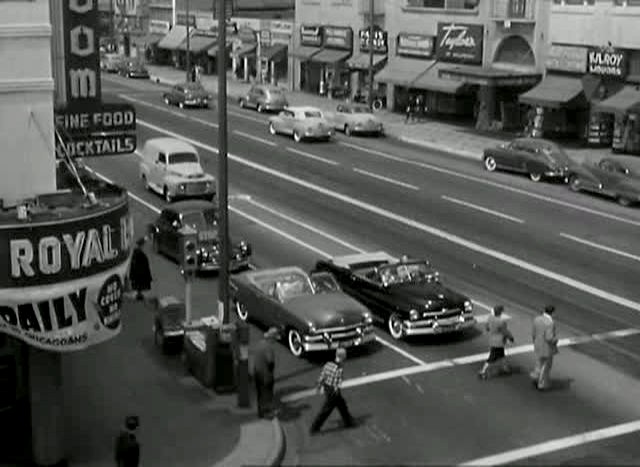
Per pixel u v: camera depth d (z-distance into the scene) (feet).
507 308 77.61
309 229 103.60
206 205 93.86
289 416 56.95
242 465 49.55
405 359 66.54
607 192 120.47
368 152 156.87
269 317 69.92
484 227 104.99
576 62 160.66
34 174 50.49
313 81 242.58
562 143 162.71
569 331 72.28
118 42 360.28
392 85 208.44
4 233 44.27
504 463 50.34
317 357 67.05
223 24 62.39
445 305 69.41
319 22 234.79
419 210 113.19
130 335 71.36
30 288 45.14
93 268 46.85
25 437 53.31
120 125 59.98
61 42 58.08
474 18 184.85
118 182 130.11
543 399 59.36
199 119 193.36
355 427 55.11
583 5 157.99
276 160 146.72
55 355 49.08
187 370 63.93
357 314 66.90
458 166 144.77
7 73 48.98
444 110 200.34
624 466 49.98
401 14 204.44
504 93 181.47
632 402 58.95
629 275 87.20
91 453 51.11
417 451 51.83
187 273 65.57
